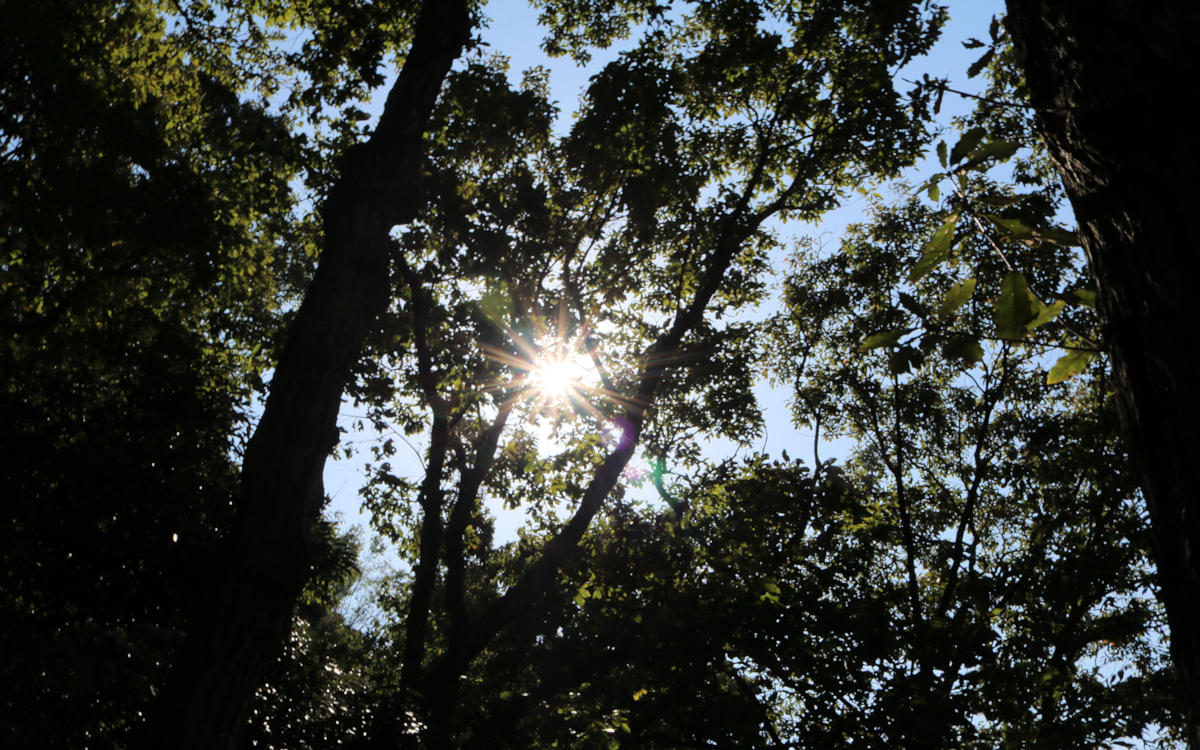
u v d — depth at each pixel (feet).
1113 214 4.83
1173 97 4.49
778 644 27.25
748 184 48.98
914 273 6.75
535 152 49.96
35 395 35.27
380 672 59.26
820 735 26.53
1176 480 4.33
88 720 24.49
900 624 27.96
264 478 21.39
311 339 23.47
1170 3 4.51
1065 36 5.10
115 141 41.19
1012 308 5.95
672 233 52.39
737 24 47.75
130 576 31.32
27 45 38.11
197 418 36.73
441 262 46.32
